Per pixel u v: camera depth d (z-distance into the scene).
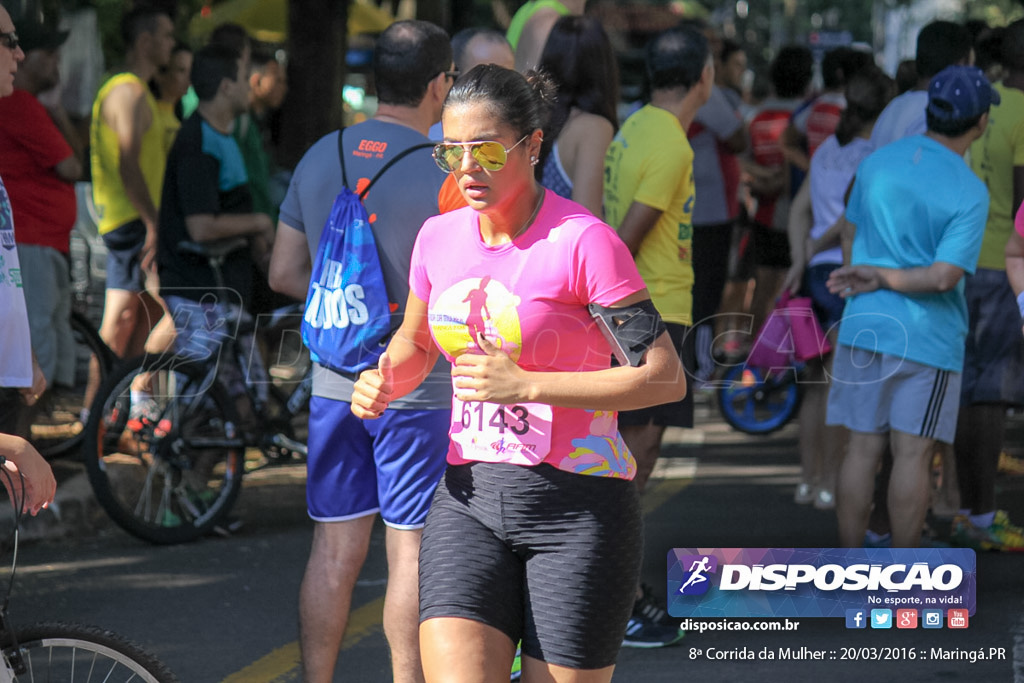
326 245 11.65
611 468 8.79
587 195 14.09
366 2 57.06
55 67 21.83
